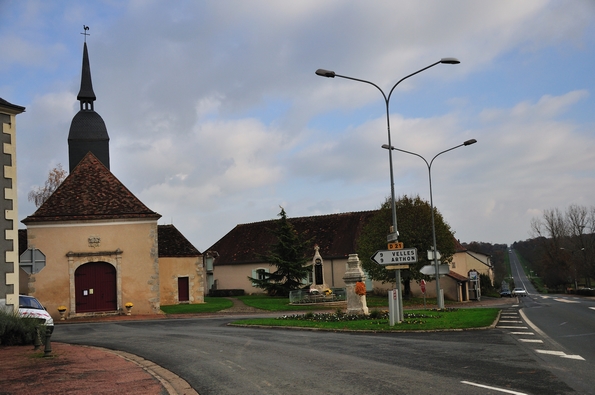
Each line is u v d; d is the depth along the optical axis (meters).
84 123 43.59
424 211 44.72
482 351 12.30
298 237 48.94
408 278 44.59
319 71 20.19
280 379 9.74
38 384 9.76
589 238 74.31
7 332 15.67
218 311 34.94
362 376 9.66
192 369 11.23
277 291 46.75
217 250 60.41
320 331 18.84
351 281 24.28
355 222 54.28
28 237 31.12
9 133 19.67
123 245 32.50
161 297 40.88
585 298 50.47
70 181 33.69
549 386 8.31
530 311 26.84
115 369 11.30
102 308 31.88
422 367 10.35
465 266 57.28
